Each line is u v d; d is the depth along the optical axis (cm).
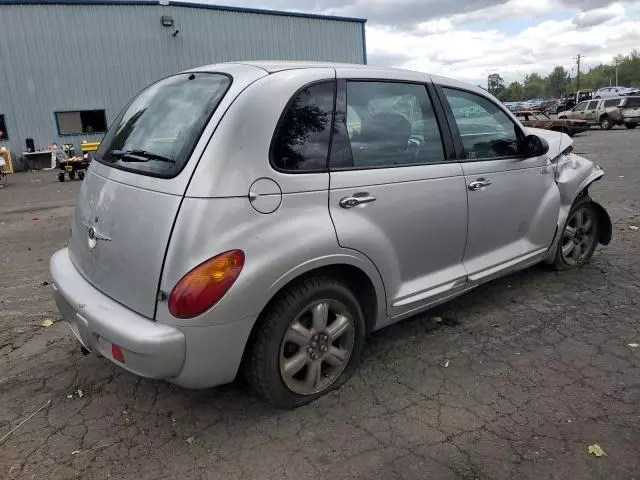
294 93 289
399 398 314
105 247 287
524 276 504
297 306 282
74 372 355
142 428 294
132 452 274
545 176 441
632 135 2262
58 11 2056
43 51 2058
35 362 370
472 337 389
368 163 314
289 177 277
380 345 380
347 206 298
